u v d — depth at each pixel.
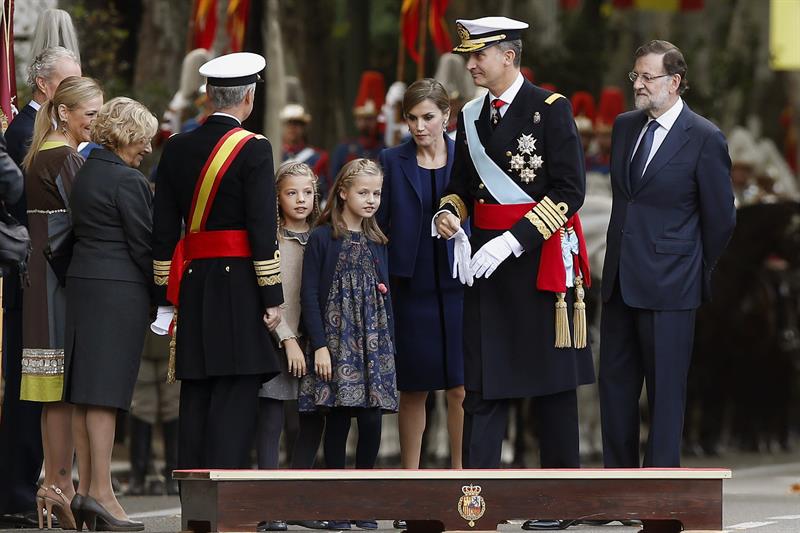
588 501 29.94
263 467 36.12
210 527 29.47
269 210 32.38
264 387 35.91
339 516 28.95
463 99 56.03
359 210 35.91
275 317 32.59
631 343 36.22
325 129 75.50
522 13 91.25
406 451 38.19
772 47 100.62
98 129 35.00
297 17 74.31
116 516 34.62
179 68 64.50
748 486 52.12
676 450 35.56
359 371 35.69
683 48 95.81
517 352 34.34
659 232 35.72
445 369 37.50
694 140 35.84
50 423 35.50
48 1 54.62
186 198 32.78
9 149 37.31
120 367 34.38
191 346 32.72
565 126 34.19
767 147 89.25
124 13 64.38
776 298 66.94
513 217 34.28
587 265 35.19
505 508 29.66
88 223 34.50
